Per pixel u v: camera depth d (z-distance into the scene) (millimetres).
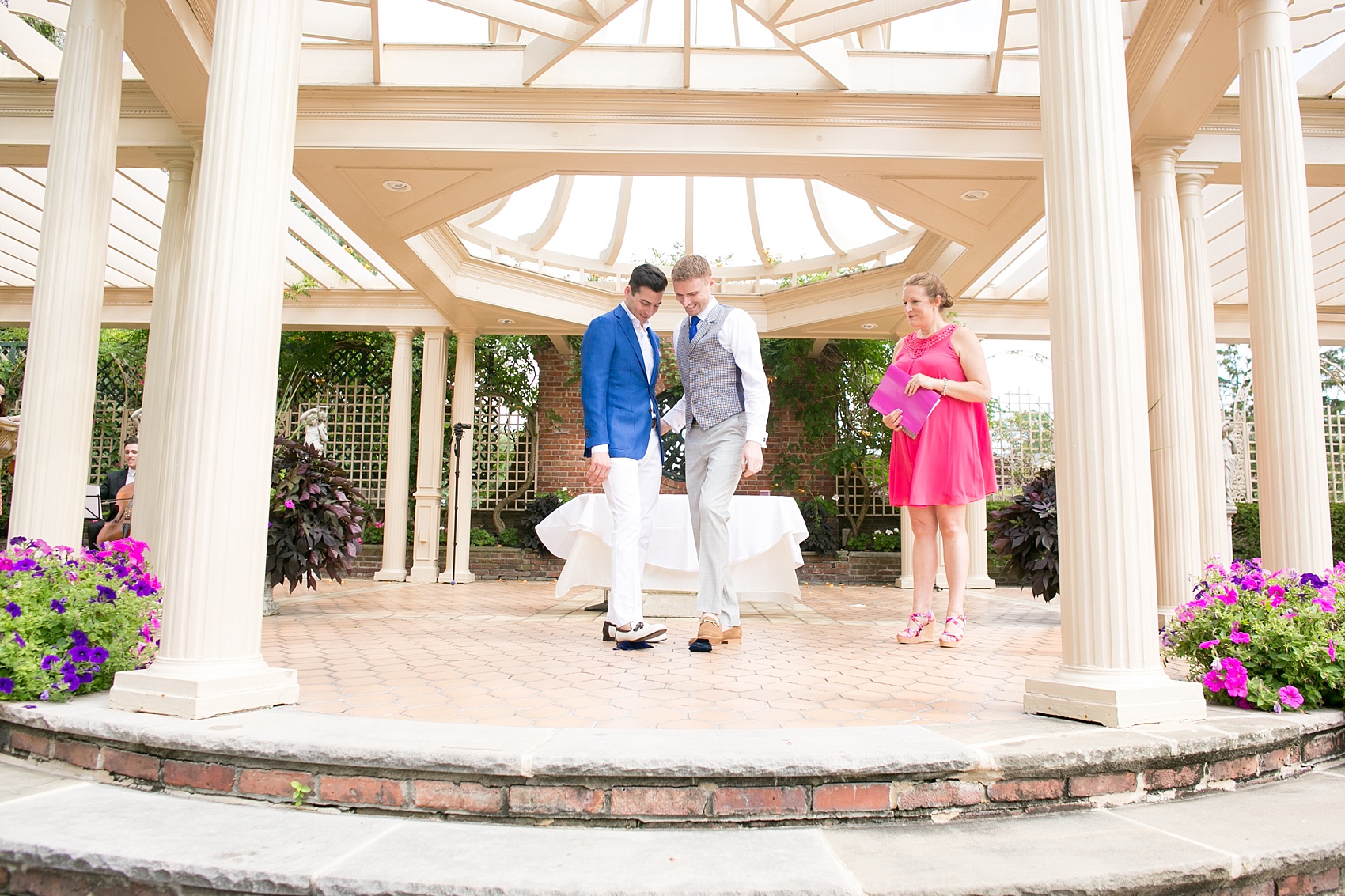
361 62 5871
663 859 1627
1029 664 3523
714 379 3928
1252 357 4223
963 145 5973
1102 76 2555
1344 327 10938
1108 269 2484
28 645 2447
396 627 5102
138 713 2270
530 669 3336
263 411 2600
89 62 4016
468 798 1852
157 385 5422
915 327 4414
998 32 5516
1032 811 1928
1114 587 2371
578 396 13312
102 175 4020
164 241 5664
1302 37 5418
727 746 1944
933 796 1883
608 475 3996
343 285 10359
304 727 2105
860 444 12727
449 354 13094
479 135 5918
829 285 10008
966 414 4199
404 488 10516
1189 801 2043
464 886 1482
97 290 3990
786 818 1834
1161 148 5590
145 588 2914
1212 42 4656
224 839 1711
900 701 2668
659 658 3676
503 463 13125
